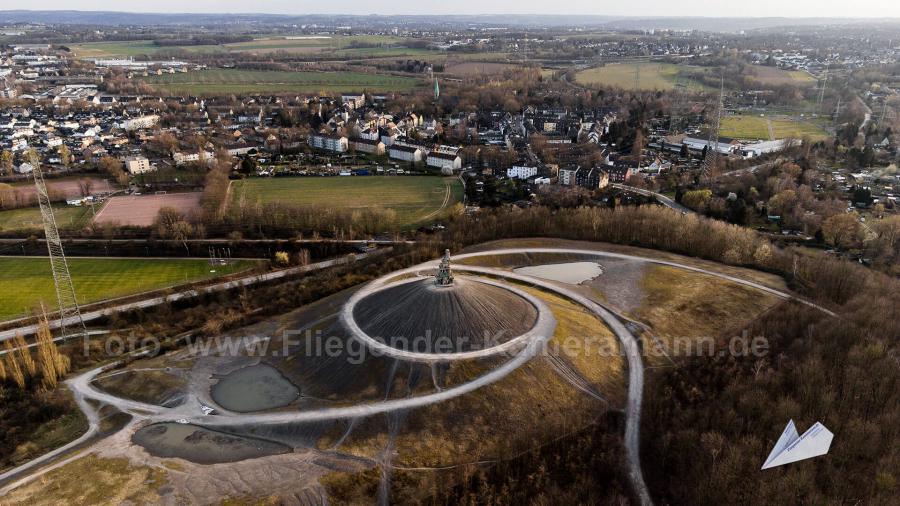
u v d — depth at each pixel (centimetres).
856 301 19938
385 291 19825
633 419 15350
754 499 12100
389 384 15812
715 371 16925
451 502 12700
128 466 13400
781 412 14350
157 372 17312
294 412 15200
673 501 12912
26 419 15412
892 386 15250
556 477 13400
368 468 13325
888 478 12275
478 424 14588
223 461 13525
